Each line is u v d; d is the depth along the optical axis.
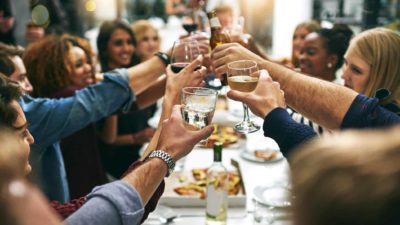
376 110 0.91
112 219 0.69
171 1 5.46
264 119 0.83
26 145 0.99
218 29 1.43
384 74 1.44
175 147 0.82
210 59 1.28
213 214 1.35
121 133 2.53
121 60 2.82
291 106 0.99
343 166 0.42
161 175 0.80
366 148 0.43
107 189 0.72
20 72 1.67
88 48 2.24
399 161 0.42
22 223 0.43
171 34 5.27
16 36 3.94
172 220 1.41
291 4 4.79
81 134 1.81
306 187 0.44
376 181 0.41
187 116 0.95
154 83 1.60
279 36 4.93
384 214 0.40
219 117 2.46
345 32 2.25
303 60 2.29
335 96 0.93
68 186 1.82
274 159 1.89
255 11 4.92
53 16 4.19
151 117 2.95
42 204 0.45
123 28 2.80
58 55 1.96
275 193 1.52
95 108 1.48
